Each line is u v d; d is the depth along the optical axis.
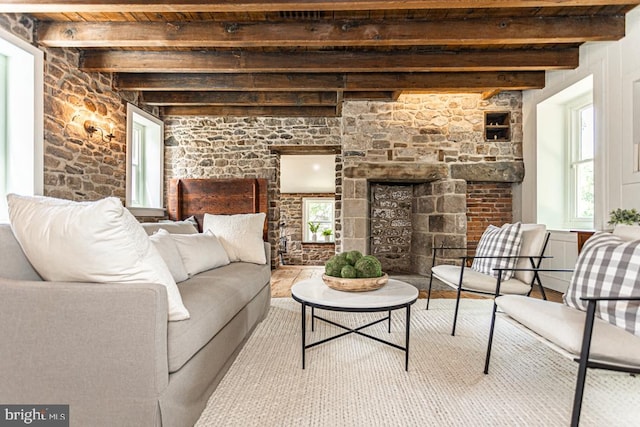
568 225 4.25
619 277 1.48
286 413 1.50
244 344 2.25
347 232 4.79
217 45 3.05
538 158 4.34
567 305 1.70
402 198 5.49
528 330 1.61
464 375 1.85
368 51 3.51
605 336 1.28
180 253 2.22
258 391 1.69
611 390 1.69
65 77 3.30
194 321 1.42
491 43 3.04
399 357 2.08
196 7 2.41
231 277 2.22
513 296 1.82
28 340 1.19
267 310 2.96
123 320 1.17
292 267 5.75
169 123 5.42
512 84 4.04
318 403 1.58
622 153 3.01
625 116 2.98
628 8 2.83
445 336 2.44
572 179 4.21
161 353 1.20
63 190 3.27
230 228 3.02
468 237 5.02
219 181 5.38
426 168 4.74
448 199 4.71
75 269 1.29
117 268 1.29
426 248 5.03
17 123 2.90
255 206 5.37
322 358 2.07
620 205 3.03
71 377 1.19
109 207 1.26
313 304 1.83
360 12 2.86
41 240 1.31
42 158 3.00
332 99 4.63
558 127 4.32
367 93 4.64
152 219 4.97
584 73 3.46
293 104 4.63
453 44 3.06
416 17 2.93
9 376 1.20
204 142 5.45
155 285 1.21
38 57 2.97
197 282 2.01
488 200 5.02
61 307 1.18
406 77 4.01
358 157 4.80
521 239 2.57
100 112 3.81
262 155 5.48
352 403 1.58
